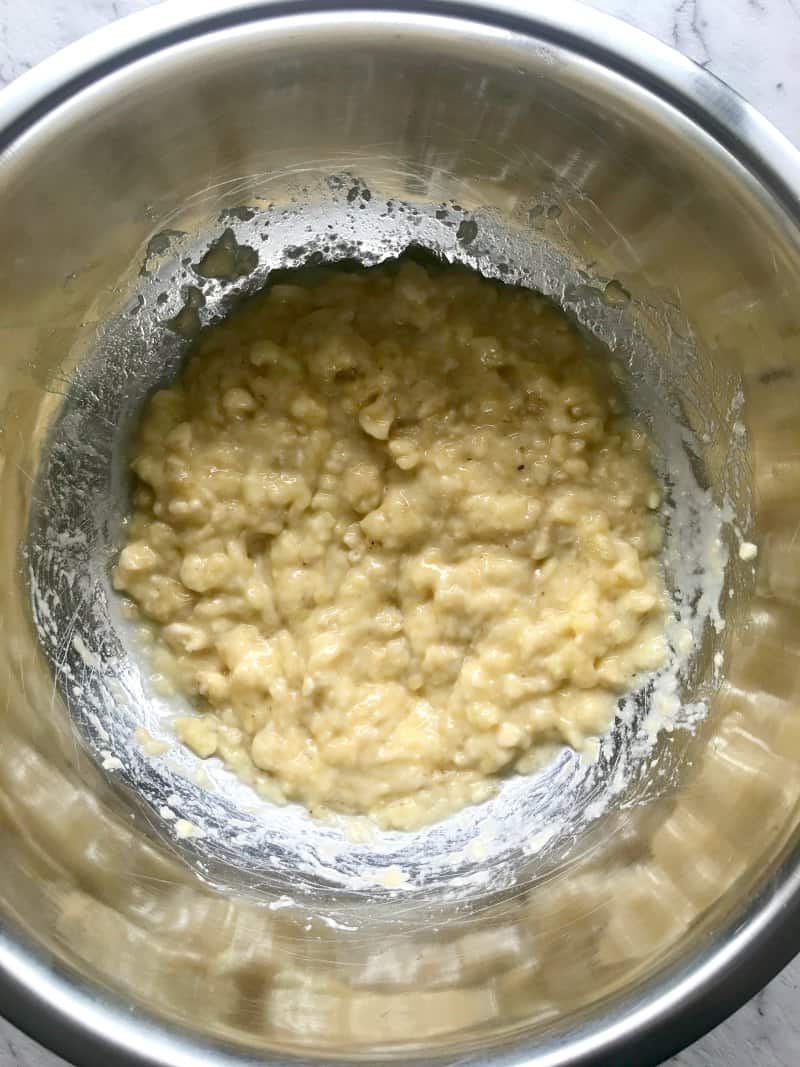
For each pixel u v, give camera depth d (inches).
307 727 9.9
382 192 9.2
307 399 9.7
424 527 9.8
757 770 8.2
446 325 9.8
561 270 9.7
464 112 7.9
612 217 8.7
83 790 9.2
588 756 9.9
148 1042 6.8
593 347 10.0
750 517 9.2
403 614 10.0
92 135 7.4
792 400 8.2
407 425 9.9
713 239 8.0
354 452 9.9
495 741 9.7
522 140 8.1
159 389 10.1
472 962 8.5
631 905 8.4
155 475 9.8
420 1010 7.8
